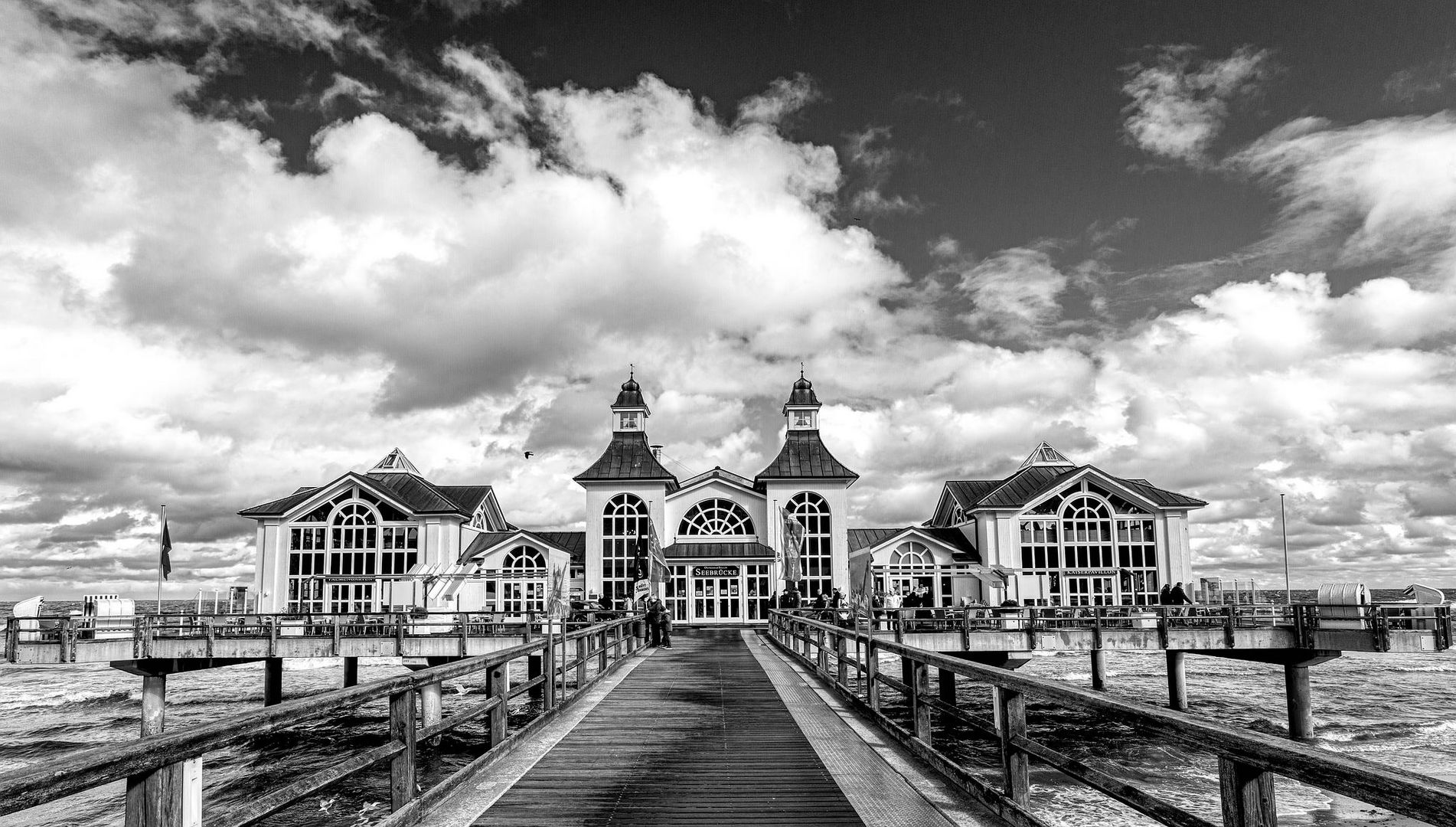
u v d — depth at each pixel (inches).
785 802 345.1
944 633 1255.5
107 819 784.9
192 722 1382.9
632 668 897.5
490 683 433.4
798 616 1026.1
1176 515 1908.2
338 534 1835.6
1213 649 1279.5
